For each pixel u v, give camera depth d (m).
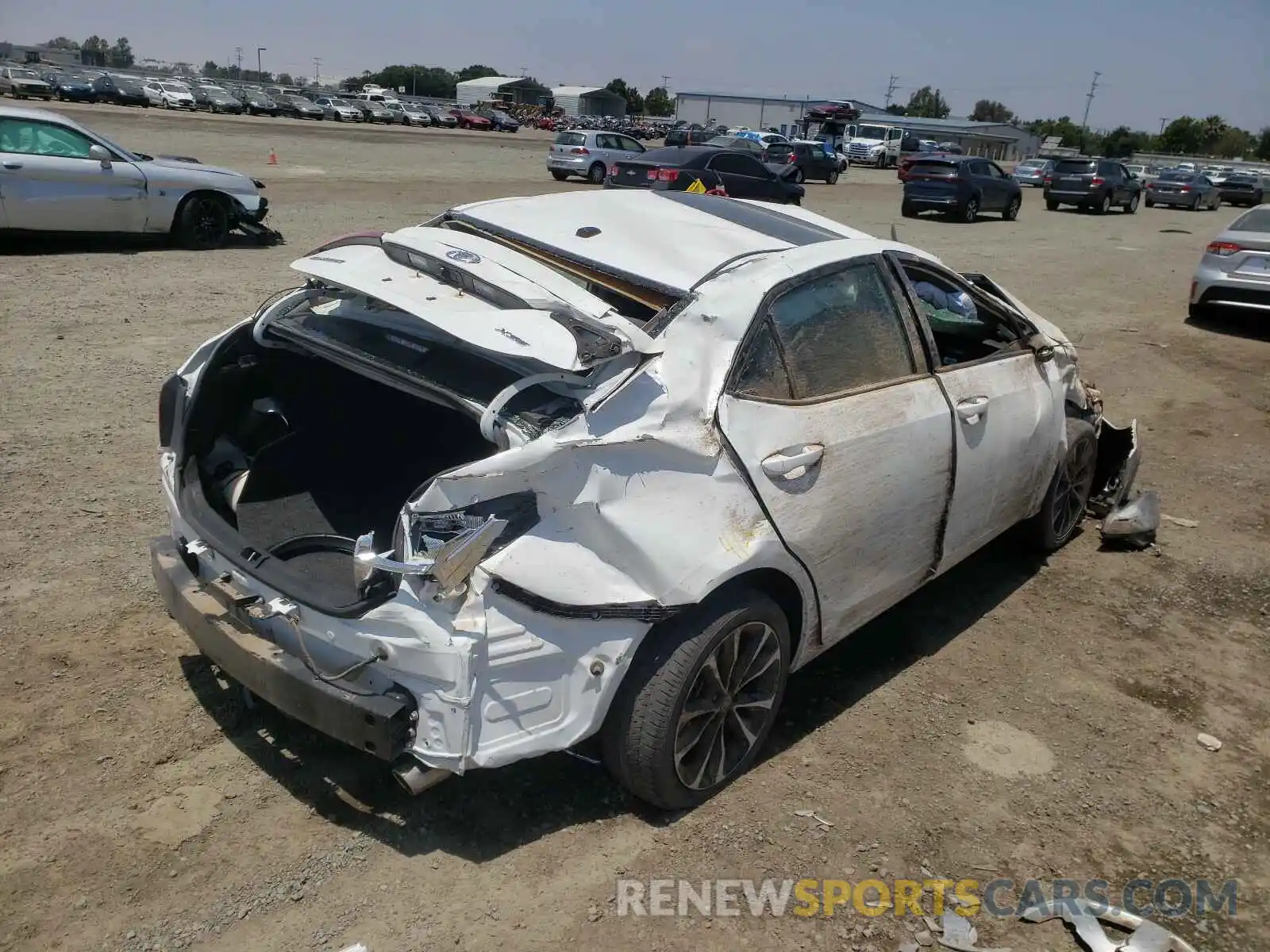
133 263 10.95
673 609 2.81
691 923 2.77
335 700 2.65
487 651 2.59
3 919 2.60
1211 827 3.34
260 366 3.72
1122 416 8.05
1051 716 3.90
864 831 3.18
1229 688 4.20
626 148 26.64
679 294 3.13
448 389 2.94
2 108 10.73
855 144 51.28
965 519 4.17
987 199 24.36
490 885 2.84
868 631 4.48
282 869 2.84
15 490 5.02
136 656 3.75
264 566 2.90
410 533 2.56
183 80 62.28
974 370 4.16
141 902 2.69
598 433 2.72
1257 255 11.31
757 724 3.35
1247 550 5.55
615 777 3.10
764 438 3.08
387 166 25.98
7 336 7.70
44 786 3.07
